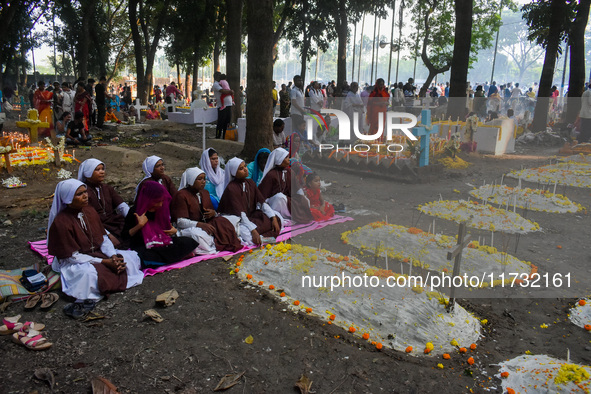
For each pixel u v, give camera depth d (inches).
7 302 159.0
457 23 439.5
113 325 144.6
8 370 122.1
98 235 173.5
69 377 119.0
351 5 837.8
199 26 987.9
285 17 903.7
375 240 151.3
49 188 316.5
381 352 128.1
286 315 147.3
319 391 112.8
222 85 476.7
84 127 481.7
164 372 120.6
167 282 174.2
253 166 256.4
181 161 413.7
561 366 114.1
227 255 198.1
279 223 222.1
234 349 130.4
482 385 114.0
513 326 138.9
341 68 839.1
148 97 1026.1
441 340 130.5
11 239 219.0
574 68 574.2
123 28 1444.4
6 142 355.9
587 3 554.9
